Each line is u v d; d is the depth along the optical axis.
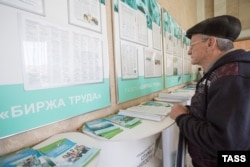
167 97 1.69
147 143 1.18
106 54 1.03
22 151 0.60
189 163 1.16
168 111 1.10
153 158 1.30
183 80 2.94
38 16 0.65
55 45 0.72
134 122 0.94
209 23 0.84
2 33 0.55
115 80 1.14
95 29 0.94
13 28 0.58
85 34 0.87
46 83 0.69
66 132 0.80
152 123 0.94
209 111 0.68
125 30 1.24
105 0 1.03
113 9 1.11
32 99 0.64
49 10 0.70
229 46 0.82
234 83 0.63
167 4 2.21
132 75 1.33
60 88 0.74
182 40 2.87
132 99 1.35
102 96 1.00
